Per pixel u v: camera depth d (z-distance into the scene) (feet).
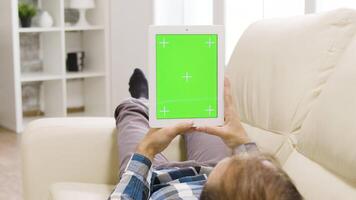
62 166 5.55
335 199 3.63
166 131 3.97
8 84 13.03
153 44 3.96
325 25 4.68
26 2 13.53
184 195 4.25
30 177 5.49
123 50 13.39
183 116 4.02
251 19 9.43
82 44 14.71
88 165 5.61
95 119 5.92
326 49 4.61
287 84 4.84
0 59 13.28
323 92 4.10
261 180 2.54
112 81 13.97
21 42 13.79
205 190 2.69
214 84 4.03
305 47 4.78
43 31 13.17
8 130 13.10
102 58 13.99
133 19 12.91
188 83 4.00
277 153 4.74
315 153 4.05
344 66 3.96
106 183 5.65
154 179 4.66
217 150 5.39
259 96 5.22
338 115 3.74
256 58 5.38
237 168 2.64
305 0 7.87
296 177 4.18
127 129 5.46
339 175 3.75
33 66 14.06
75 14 14.25
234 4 9.85
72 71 14.06
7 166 10.20
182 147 5.88
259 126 5.22
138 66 12.90
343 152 3.59
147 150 3.98
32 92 14.19
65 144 5.57
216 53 4.02
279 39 5.12
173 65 3.99
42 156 5.51
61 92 13.51
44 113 14.33
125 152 5.19
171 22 11.91
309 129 4.16
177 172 4.77
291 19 5.24
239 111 5.53
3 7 12.82
